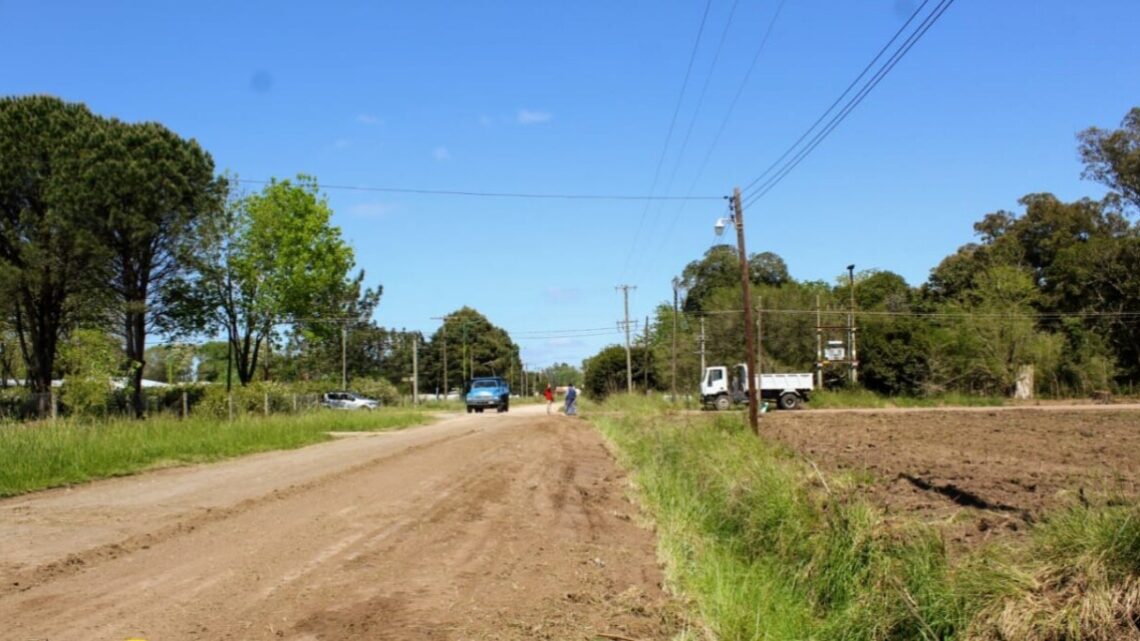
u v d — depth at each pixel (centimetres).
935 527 892
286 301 4991
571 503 1351
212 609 660
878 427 3203
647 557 975
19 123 3766
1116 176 6112
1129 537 648
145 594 698
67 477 1431
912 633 682
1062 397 5875
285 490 1329
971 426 3170
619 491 1552
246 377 5034
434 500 1273
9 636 582
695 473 1486
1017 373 6000
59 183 3706
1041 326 6322
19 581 734
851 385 5759
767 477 1167
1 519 1052
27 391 3903
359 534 982
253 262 4888
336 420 3083
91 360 3136
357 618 653
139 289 4234
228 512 1111
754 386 2806
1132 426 3031
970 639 641
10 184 3766
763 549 1020
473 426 3291
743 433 2305
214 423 2380
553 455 2158
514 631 648
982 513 1153
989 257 7225
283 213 4953
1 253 3888
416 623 650
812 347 6450
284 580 756
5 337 4672
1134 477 1501
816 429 3106
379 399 6781
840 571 839
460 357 11462
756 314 6475
